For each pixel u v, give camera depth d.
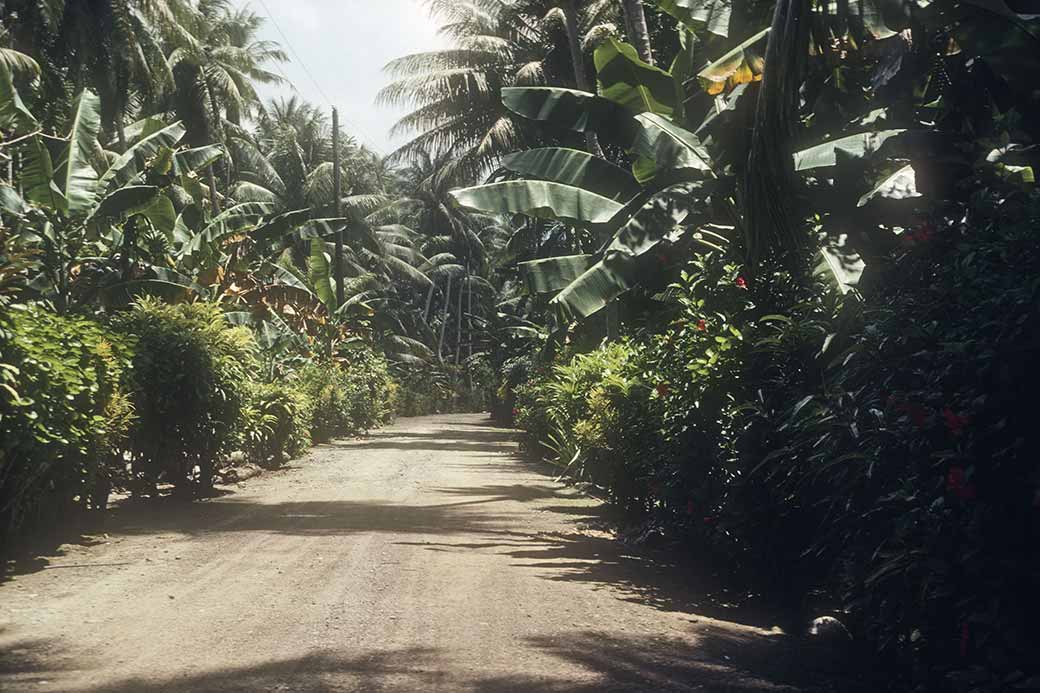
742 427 7.38
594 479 13.25
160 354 11.80
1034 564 3.86
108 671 4.93
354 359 33.50
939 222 5.44
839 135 8.80
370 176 52.44
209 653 5.29
